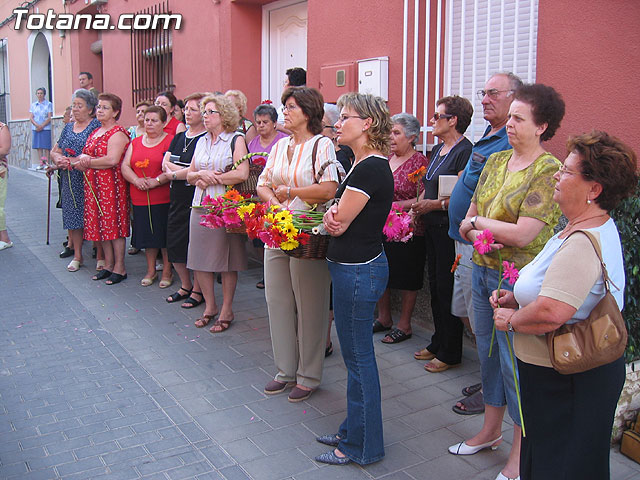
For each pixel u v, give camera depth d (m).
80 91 6.85
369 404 3.14
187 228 5.76
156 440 3.45
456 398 4.00
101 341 4.95
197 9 8.45
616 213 3.23
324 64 6.18
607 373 2.14
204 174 4.82
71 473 3.12
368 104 3.04
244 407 3.86
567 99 4.04
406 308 4.95
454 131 4.30
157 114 6.14
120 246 6.63
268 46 7.95
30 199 12.00
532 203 2.74
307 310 3.83
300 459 3.27
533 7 4.21
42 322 5.37
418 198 4.40
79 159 6.37
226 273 5.15
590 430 2.16
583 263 2.09
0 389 4.07
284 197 3.74
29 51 16.16
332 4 6.00
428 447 3.40
